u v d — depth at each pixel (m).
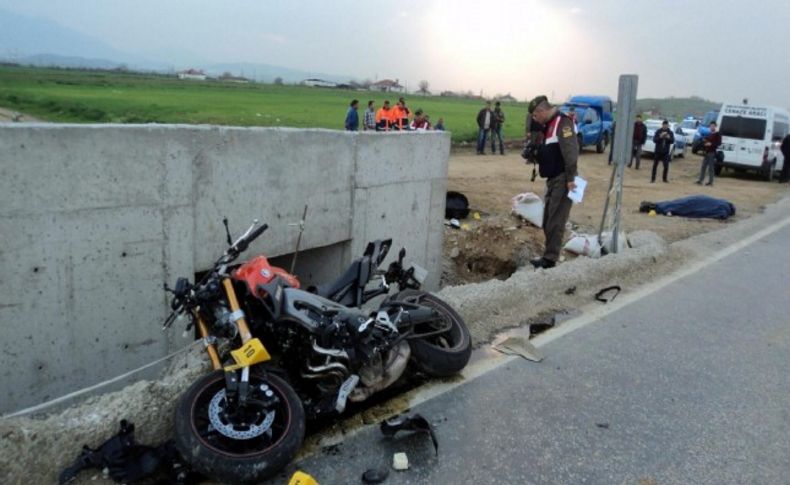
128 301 5.18
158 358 5.46
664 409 4.72
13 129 4.32
